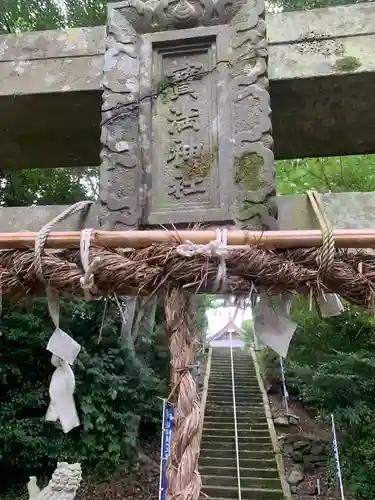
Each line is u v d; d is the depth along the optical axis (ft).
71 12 17.10
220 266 4.26
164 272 4.40
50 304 4.68
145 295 4.63
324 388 18.74
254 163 5.77
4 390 18.17
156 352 25.98
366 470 17.99
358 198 5.80
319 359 20.86
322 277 4.31
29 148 8.41
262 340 4.66
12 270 4.68
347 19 6.72
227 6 6.41
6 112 7.34
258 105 5.98
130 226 5.77
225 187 5.74
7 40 7.27
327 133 7.73
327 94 6.76
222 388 30.45
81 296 4.70
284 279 4.32
